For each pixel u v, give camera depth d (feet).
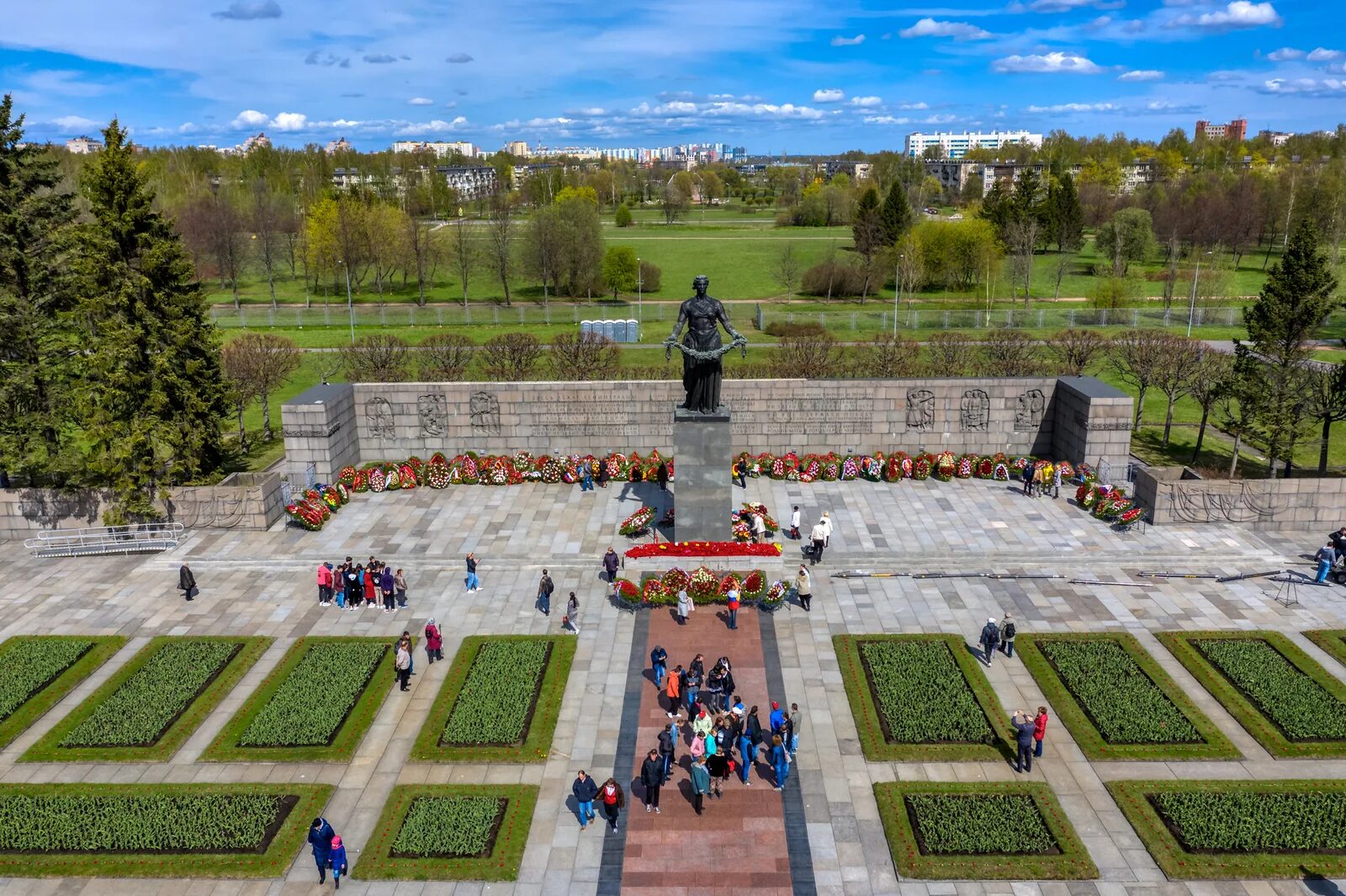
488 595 133.69
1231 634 119.75
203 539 152.56
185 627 125.39
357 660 115.96
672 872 82.94
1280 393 170.81
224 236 443.32
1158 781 93.50
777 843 86.33
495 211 586.45
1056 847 85.10
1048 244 570.87
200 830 87.81
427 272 483.10
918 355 268.62
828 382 184.65
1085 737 99.96
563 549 148.87
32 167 159.94
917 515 160.45
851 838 86.94
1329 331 317.42
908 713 104.01
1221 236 533.55
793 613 127.65
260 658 117.60
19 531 153.69
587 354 253.03
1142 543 147.23
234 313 401.08
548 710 105.50
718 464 142.10
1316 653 116.37
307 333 354.13
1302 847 84.23
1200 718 103.14
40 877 82.48
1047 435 186.70
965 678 110.83
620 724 103.96
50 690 111.04
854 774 95.61
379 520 160.25
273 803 91.25
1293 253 170.91
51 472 166.30
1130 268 490.08
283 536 153.79
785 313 386.11
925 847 84.99
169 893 80.94
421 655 117.80
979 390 184.65
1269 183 593.42
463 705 106.01
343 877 82.17
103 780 95.30
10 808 90.79
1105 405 168.25
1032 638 119.65
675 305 419.74
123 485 151.43
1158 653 116.67
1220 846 84.69
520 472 176.35
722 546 141.08
